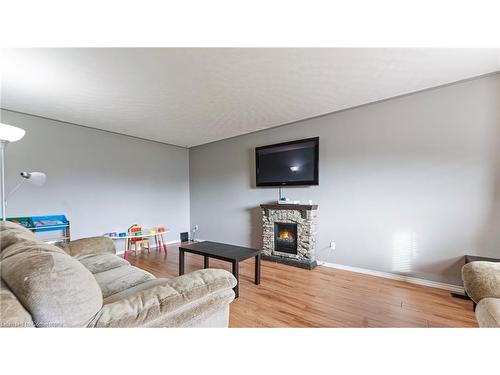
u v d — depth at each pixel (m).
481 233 2.36
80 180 3.81
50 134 3.49
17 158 3.20
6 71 2.13
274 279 2.87
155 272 3.17
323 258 3.46
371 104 3.01
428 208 2.64
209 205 5.14
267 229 3.85
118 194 4.31
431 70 2.19
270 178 3.98
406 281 2.77
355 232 3.16
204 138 4.72
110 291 1.51
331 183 3.37
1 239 1.23
